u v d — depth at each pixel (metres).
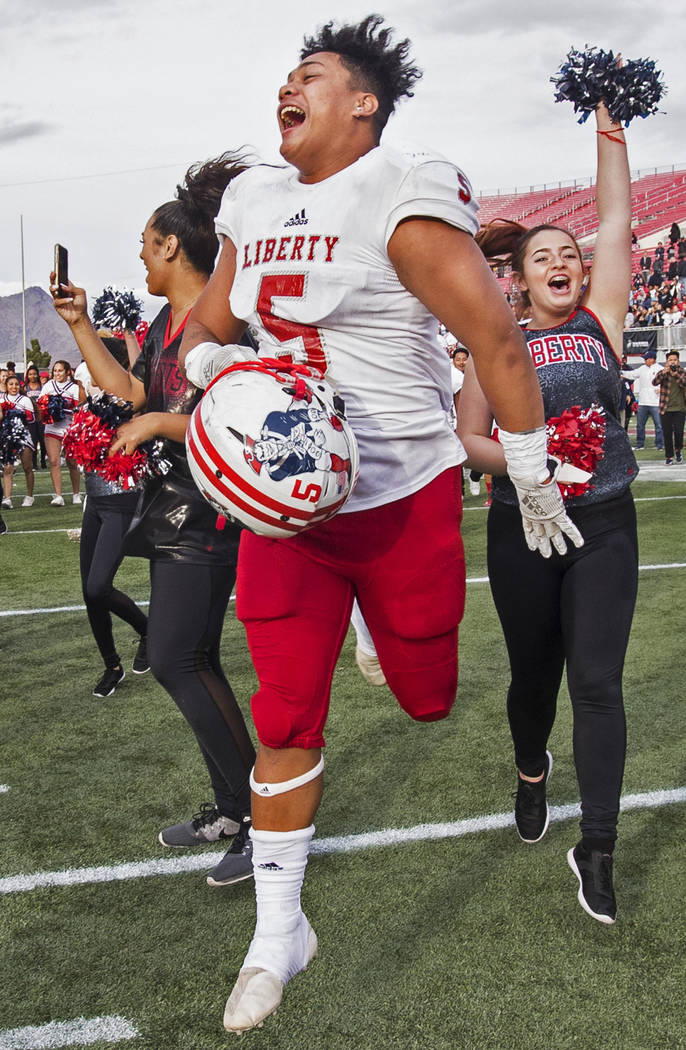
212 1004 2.27
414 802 3.31
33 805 3.36
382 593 2.03
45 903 2.73
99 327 4.31
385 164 1.81
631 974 2.33
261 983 1.86
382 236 1.83
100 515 4.36
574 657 2.58
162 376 2.90
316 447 1.76
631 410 18.75
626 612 2.60
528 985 2.30
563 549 2.14
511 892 2.72
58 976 2.39
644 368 16.39
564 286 2.78
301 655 1.98
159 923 2.62
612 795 2.56
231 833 3.04
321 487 1.77
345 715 4.16
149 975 2.39
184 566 2.78
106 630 4.50
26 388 15.44
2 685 4.72
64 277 3.21
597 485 2.62
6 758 3.79
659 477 12.22
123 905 2.72
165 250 2.90
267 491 1.76
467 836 3.05
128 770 3.65
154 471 2.79
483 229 2.96
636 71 2.74
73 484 11.60
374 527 1.98
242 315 2.03
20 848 3.06
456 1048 2.10
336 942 2.50
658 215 43.94
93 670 4.95
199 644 2.82
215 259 2.94
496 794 3.35
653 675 4.56
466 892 2.72
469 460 2.62
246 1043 2.13
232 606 6.30
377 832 3.10
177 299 2.94
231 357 2.08
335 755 3.73
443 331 11.66
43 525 9.92
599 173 2.92
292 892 2.01
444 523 2.04
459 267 1.79
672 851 2.91
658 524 8.80
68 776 3.61
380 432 1.97
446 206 1.78
